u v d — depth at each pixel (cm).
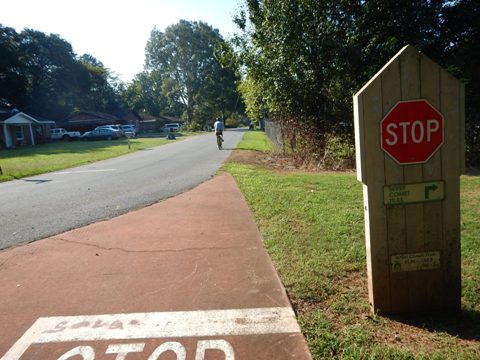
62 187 1087
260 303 342
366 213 316
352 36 1325
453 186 308
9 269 451
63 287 393
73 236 576
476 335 284
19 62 5147
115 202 817
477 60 1288
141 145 3045
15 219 711
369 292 326
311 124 1442
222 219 631
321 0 1329
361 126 299
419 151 302
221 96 7806
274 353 271
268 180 992
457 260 315
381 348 266
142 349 283
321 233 523
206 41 7775
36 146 3606
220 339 291
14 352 284
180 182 1045
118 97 7831
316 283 374
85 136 4275
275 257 445
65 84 6384
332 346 273
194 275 409
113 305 350
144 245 517
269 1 1434
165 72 8044
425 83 296
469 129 1271
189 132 6388
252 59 1538
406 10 1295
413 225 311
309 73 1368
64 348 287
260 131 5341
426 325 299
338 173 1180
